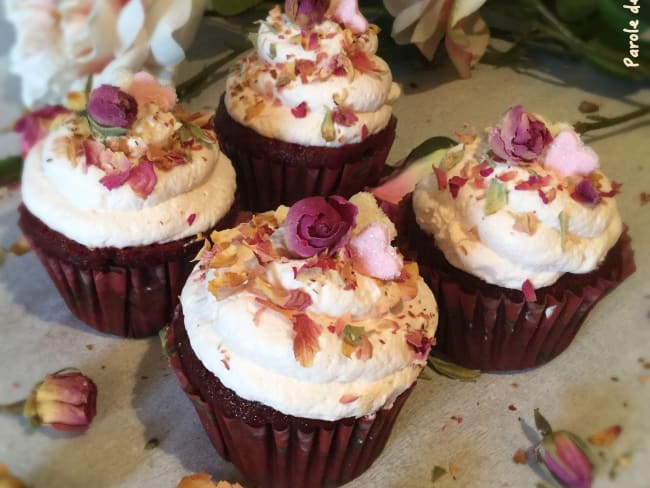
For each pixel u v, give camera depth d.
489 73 0.32
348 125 0.23
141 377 0.19
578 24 0.32
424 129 0.28
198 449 0.18
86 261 0.19
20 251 0.22
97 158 0.18
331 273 0.16
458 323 0.20
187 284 0.17
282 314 0.15
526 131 0.19
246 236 0.17
